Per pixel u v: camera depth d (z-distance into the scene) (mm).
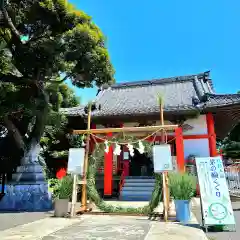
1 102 10086
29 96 10648
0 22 9867
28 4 9266
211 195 6109
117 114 13844
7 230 5883
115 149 8422
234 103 12180
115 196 13641
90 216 7801
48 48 8867
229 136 27438
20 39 9805
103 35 10062
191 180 7152
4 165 12328
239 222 6691
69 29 9586
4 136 12992
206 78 18516
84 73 9766
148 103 15969
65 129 15406
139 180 13523
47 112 10977
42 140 14469
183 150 12992
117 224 6457
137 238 5000
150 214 7797
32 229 5953
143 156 16625
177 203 7008
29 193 9688
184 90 17516
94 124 15219
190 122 13703
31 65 9539
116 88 20422
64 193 8102
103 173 14367
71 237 5137
